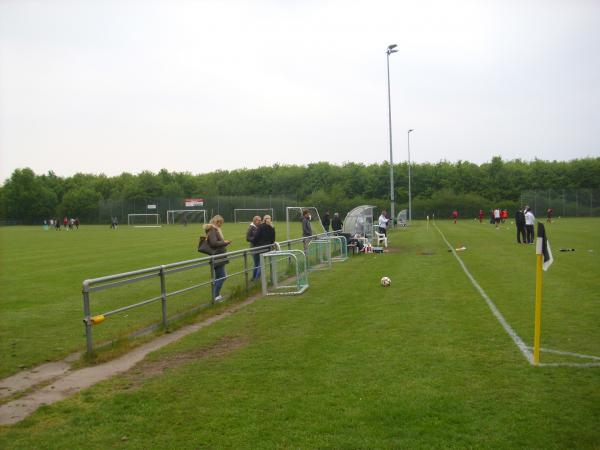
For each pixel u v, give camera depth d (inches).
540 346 265.9
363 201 2883.9
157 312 405.1
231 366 249.4
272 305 413.1
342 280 535.8
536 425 173.5
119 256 912.9
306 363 248.8
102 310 424.2
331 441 166.2
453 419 179.8
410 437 167.6
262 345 286.8
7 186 3531.0
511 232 1342.3
